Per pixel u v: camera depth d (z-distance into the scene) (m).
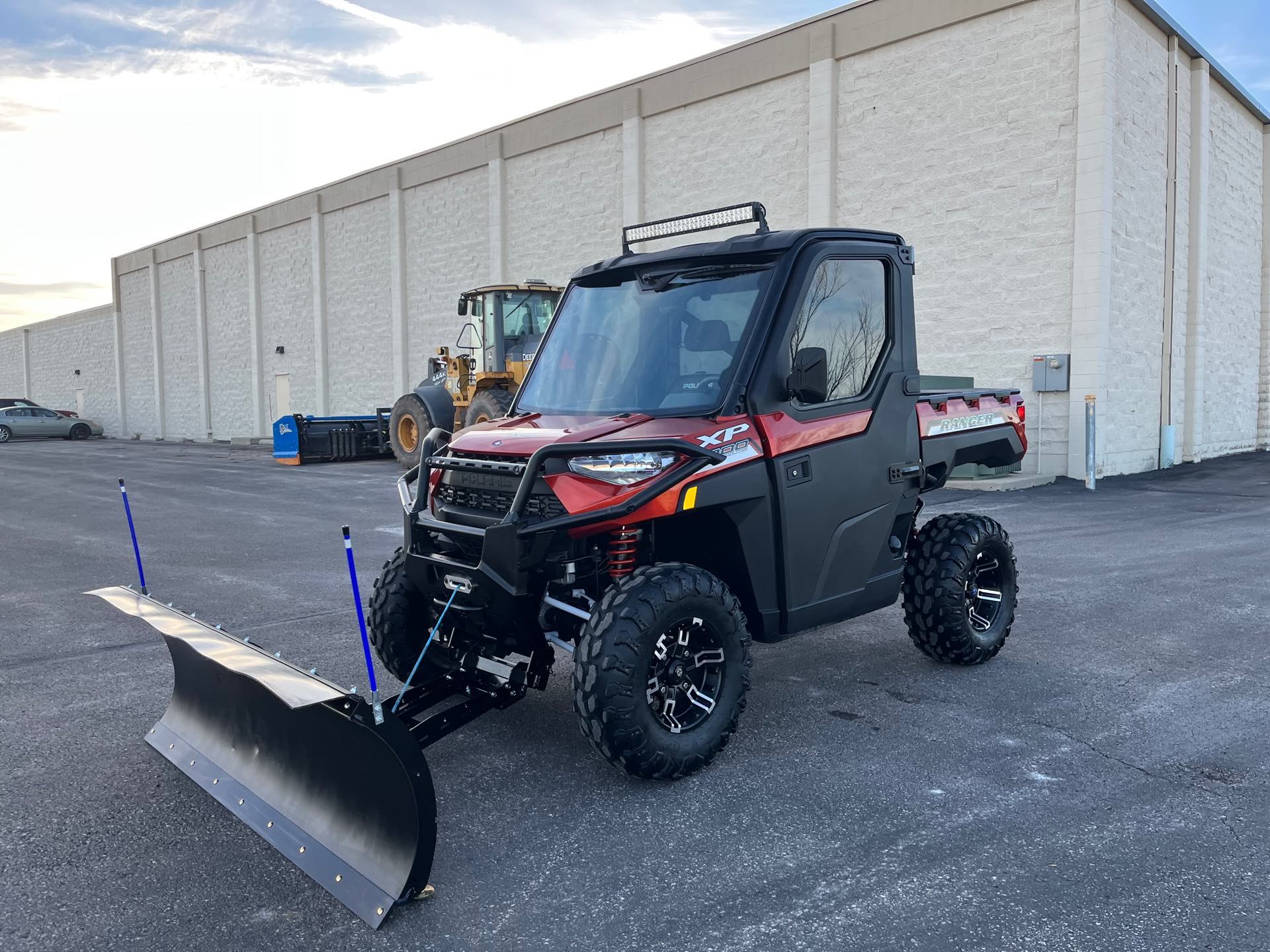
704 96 19.47
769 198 18.70
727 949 2.56
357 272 29.50
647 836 3.26
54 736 4.27
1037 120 15.08
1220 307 20.08
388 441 21.53
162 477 17.78
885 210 17.05
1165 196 16.95
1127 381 15.98
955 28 15.91
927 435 4.89
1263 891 2.81
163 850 3.20
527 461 3.63
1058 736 4.15
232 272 35.38
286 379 33.16
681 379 4.14
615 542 3.79
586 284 4.88
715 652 3.80
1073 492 13.63
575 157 22.52
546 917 2.74
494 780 3.77
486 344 17.16
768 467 4.00
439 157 26.05
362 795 2.94
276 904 2.85
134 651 5.72
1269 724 4.27
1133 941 2.55
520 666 3.79
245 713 3.54
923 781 3.67
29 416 39.94
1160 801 3.46
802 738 4.18
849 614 4.57
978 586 5.36
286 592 7.34
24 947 2.62
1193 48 17.27
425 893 2.85
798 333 4.18
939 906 2.75
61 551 9.45
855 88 17.28
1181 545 9.06
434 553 3.99
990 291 15.80
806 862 3.04
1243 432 22.05
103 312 45.28
